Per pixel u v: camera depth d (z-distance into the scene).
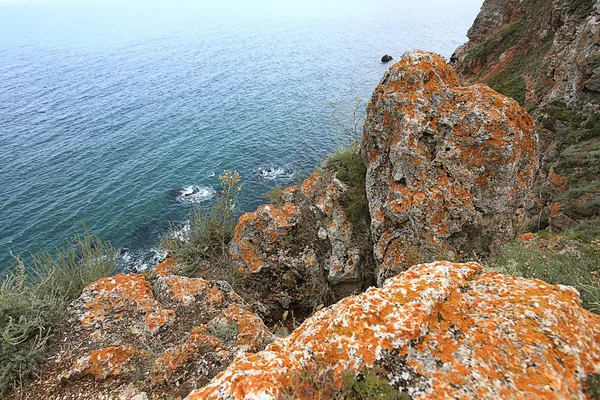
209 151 37.91
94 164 36.34
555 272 5.28
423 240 6.23
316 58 80.06
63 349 5.35
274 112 47.94
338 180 8.45
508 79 29.28
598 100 15.49
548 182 14.27
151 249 24.53
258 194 29.52
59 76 78.19
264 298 8.45
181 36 137.12
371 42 92.94
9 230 26.64
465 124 6.14
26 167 36.09
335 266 7.53
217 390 2.59
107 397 4.59
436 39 90.38
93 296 6.36
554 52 23.23
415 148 6.37
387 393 2.52
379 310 3.14
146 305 6.20
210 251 9.66
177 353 5.02
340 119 32.31
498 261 5.67
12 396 4.65
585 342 2.66
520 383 2.46
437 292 3.22
